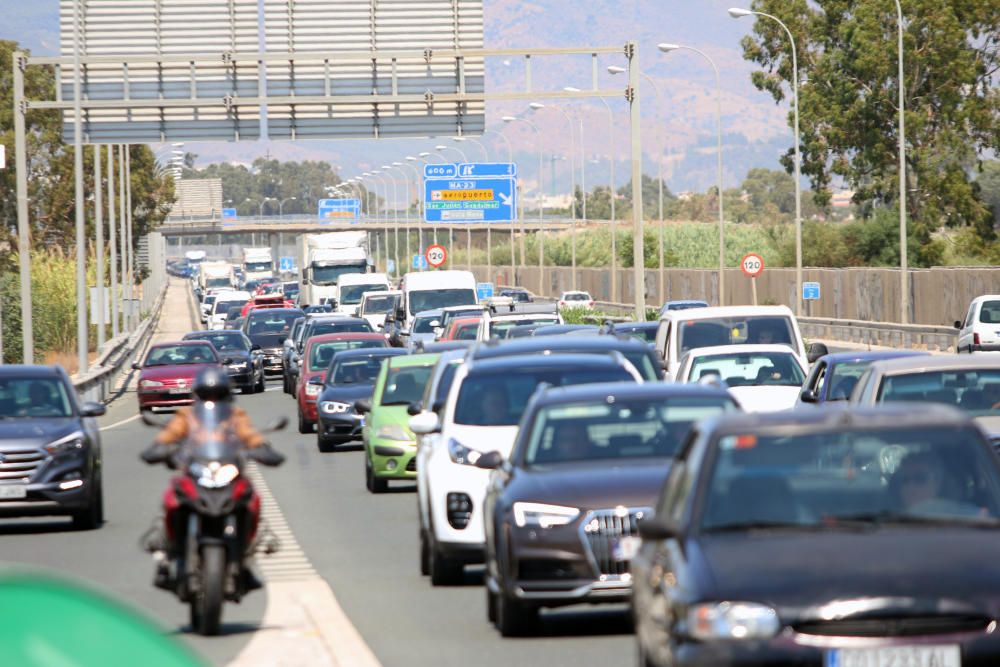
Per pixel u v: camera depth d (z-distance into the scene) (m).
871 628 21.03
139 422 113.75
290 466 78.50
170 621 35.22
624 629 33.16
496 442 41.06
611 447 34.72
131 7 129.88
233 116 131.25
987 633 21.02
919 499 23.81
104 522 57.09
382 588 40.28
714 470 24.06
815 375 59.06
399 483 70.44
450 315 127.31
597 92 128.75
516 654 30.36
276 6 131.25
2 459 52.88
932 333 161.25
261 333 174.88
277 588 40.00
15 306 195.88
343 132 132.62
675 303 138.25
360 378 89.94
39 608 9.00
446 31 132.62
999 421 43.56
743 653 20.97
